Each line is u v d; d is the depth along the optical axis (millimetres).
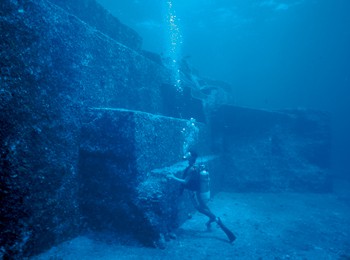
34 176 3781
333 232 5914
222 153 10594
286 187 10320
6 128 3365
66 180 4484
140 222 4566
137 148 4711
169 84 9711
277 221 6555
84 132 4918
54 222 4141
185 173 5551
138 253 4211
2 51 3332
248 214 7055
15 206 3443
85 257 3926
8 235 3328
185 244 4805
